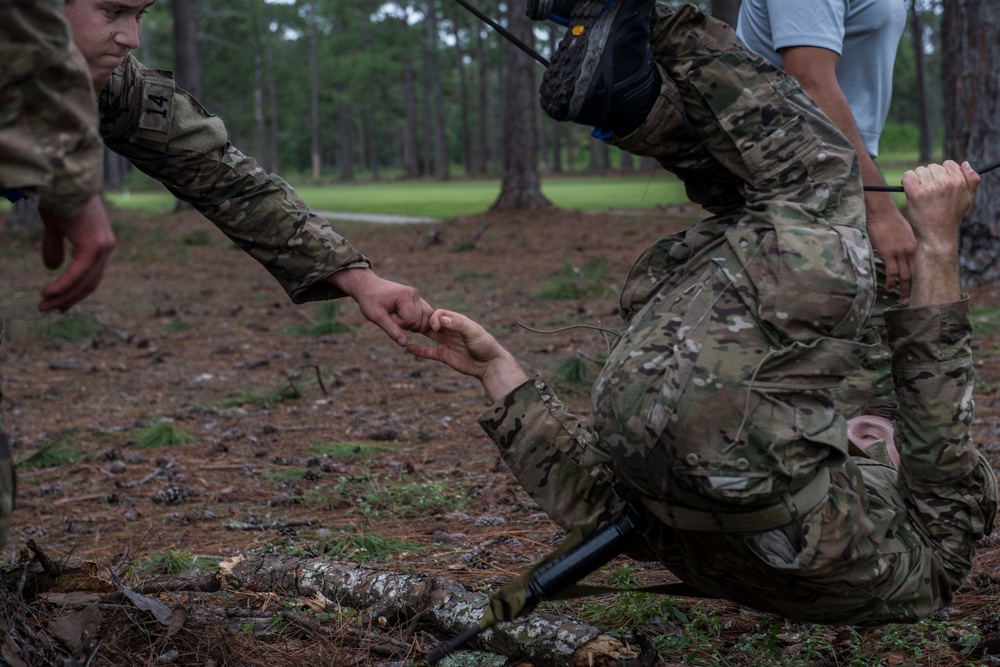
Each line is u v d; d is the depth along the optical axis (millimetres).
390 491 4449
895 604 2154
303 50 91562
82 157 1734
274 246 2646
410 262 15375
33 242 18109
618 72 1952
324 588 3072
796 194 2004
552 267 14156
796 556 1991
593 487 2316
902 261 2826
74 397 7020
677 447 1925
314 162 81000
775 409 1917
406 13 77188
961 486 2162
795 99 2037
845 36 3168
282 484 4742
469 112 89500
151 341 9250
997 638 2701
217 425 6047
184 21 27516
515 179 23844
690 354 1928
